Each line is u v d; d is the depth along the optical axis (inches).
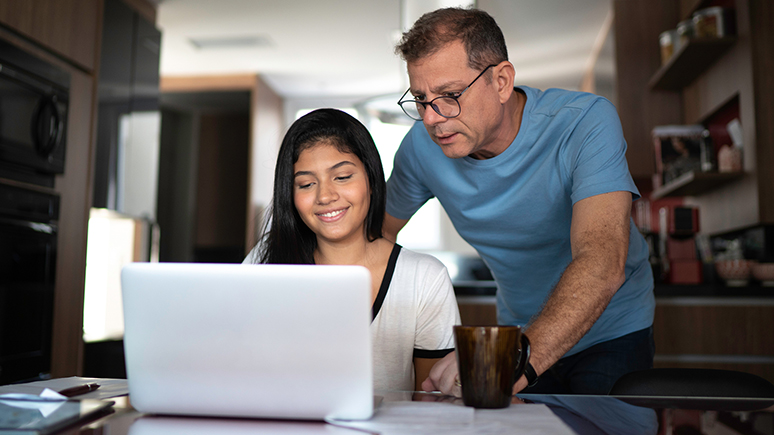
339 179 43.4
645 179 142.0
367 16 153.8
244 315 24.3
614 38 139.9
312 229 45.0
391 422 24.5
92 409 25.9
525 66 181.2
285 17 154.6
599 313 35.7
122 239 123.1
